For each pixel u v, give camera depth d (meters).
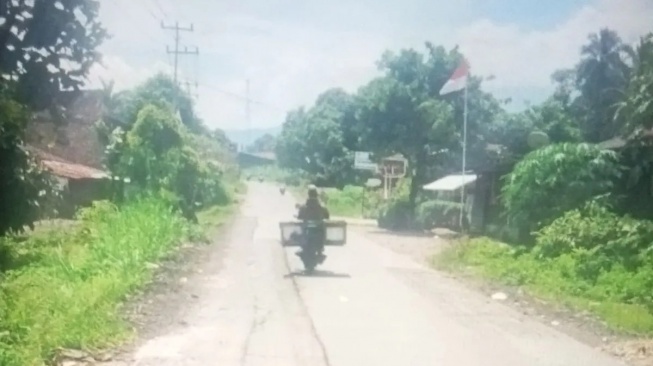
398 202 45.53
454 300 15.01
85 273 14.26
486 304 14.66
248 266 20.31
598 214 22.38
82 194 35.66
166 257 19.66
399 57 46.94
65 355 8.73
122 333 10.20
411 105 46.06
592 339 11.38
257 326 11.45
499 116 45.84
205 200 51.78
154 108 33.44
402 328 11.59
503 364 9.38
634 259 18.02
